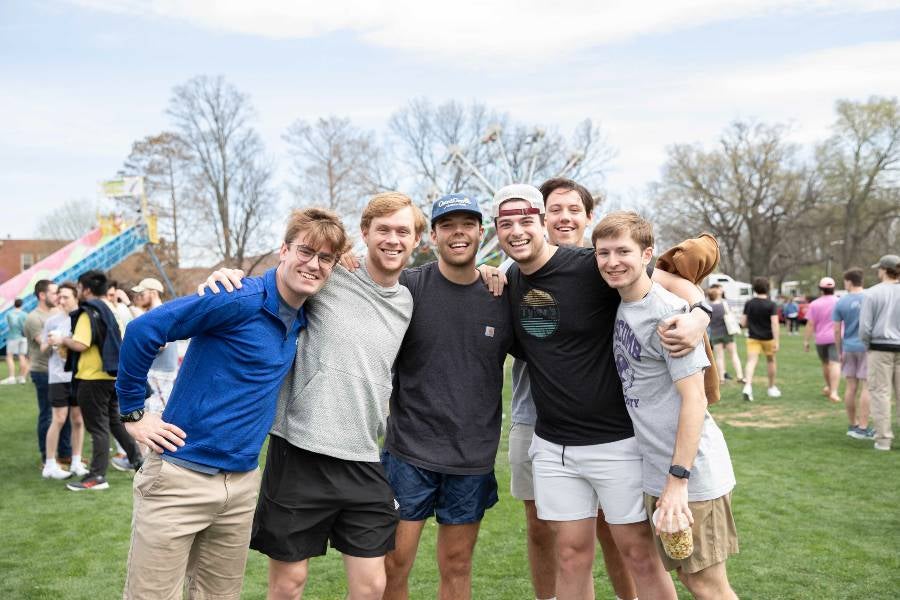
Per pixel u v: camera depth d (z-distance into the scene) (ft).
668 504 9.02
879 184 138.00
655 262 10.75
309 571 14.61
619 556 12.17
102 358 21.11
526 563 14.79
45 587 13.73
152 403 22.00
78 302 23.15
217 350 9.13
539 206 10.28
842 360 27.76
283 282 9.33
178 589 9.17
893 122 134.62
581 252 10.46
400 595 11.27
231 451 9.18
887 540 15.48
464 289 10.97
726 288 143.13
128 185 92.17
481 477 10.99
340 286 10.22
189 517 9.07
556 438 10.65
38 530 17.33
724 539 9.60
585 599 10.76
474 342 10.83
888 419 24.61
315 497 9.93
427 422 10.85
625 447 10.20
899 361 24.53
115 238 90.22
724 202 154.71
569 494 10.59
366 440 10.05
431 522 18.07
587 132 136.67
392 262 10.09
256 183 134.10
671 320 8.98
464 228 10.55
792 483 20.35
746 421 30.91
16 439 29.48
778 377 47.01
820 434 27.66
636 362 9.65
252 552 16.08
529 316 10.55
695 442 9.05
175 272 126.21
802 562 14.24
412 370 10.98
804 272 184.75
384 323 10.28
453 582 11.35
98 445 21.48
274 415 9.71
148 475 9.04
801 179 150.30
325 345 9.93
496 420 11.16
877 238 159.63
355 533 10.15
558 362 10.36
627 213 9.52
